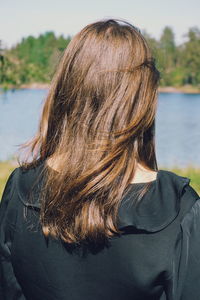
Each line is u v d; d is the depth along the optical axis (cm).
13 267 141
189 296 125
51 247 133
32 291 137
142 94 131
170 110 5488
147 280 123
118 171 126
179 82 8525
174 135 3441
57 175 131
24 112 4672
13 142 2714
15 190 143
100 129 129
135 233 124
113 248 126
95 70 132
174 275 124
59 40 6562
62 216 128
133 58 133
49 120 140
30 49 6266
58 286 132
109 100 130
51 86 140
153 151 135
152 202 126
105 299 128
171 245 123
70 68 135
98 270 128
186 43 8544
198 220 126
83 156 129
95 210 126
